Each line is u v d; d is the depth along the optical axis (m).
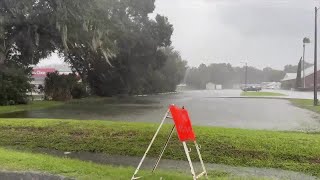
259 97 54.38
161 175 8.30
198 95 64.69
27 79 34.59
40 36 34.69
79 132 13.07
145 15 55.94
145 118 23.34
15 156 9.71
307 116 25.17
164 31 58.12
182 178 8.18
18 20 31.55
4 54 32.94
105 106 34.97
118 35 46.62
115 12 46.44
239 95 62.78
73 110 30.19
